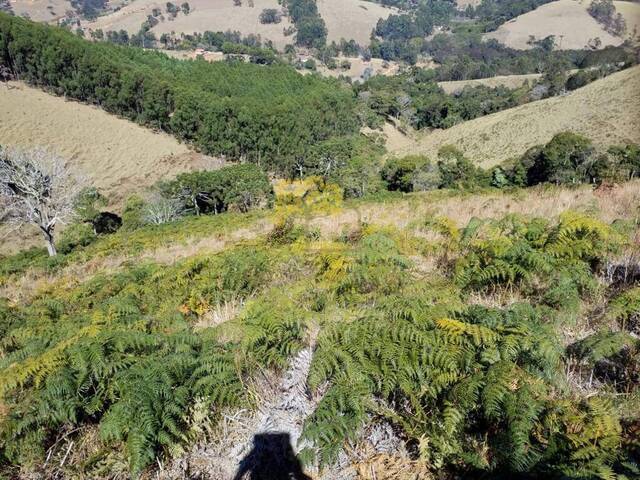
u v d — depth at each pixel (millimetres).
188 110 84312
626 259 5332
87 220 44781
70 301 7730
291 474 3182
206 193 57031
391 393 3533
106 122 85250
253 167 59688
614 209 8570
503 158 75062
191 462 3381
